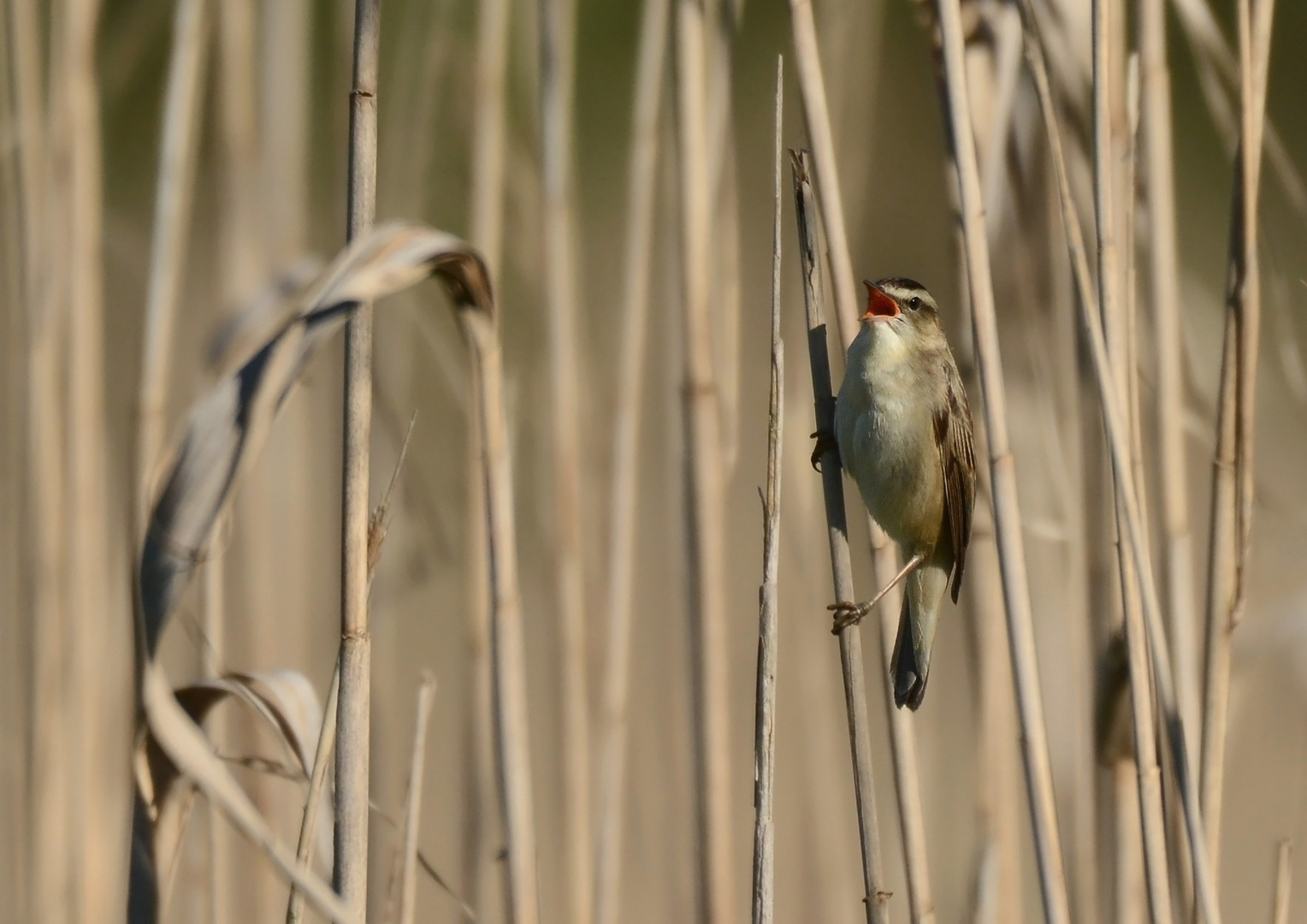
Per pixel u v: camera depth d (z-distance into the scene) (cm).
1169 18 1481
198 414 421
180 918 763
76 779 789
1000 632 722
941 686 1165
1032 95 723
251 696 524
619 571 813
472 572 831
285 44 945
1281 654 836
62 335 825
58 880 779
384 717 859
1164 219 657
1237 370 611
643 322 826
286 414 928
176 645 881
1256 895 1133
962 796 1088
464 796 823
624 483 818
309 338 431
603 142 1923
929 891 631
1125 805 669
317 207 1143
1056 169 589
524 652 1127
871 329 717
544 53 834
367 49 516
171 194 763
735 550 1381
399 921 600
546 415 908
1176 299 658
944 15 598
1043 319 729
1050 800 589
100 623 824
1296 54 1781
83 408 821
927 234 1184
